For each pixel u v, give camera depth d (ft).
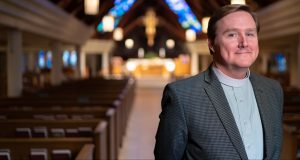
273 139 4.77
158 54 89.71
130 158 19.45
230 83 4.87
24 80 41.06
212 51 5.02
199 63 77.30
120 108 21.89
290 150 13.12
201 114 4.66
